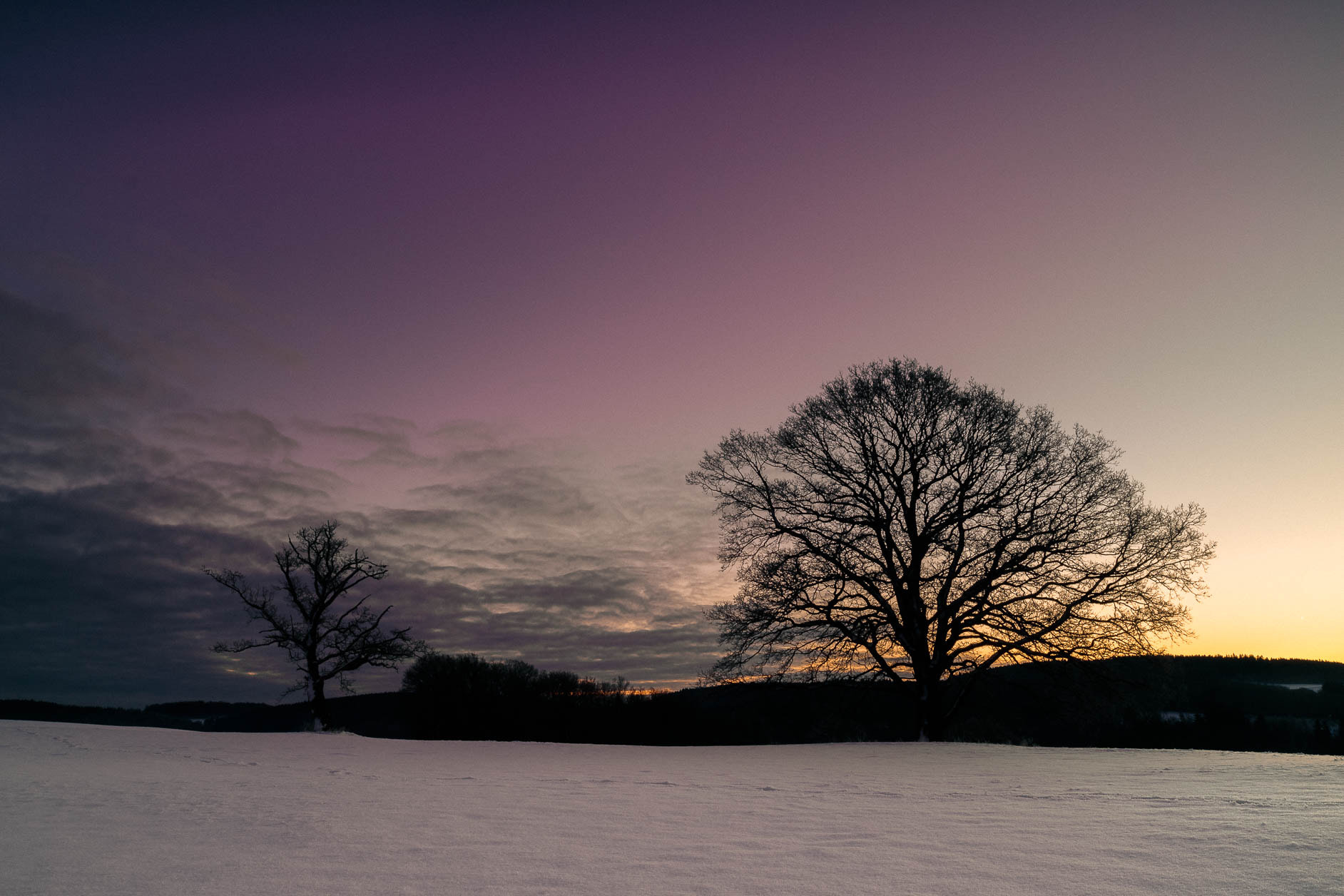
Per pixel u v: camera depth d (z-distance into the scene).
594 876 4.58
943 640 28.61
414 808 7.86
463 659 46.53
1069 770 14.12
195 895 4.03
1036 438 29.12
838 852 5.45
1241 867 4.90
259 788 9.95
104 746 19.70
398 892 4.14
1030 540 28.28
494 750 22.53
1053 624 27.27
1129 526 27.59
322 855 5.21
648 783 11.27
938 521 29.17
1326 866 4.92
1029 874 4.68
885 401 30.56
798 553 29.95
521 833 6.29
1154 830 6.47
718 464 31.84
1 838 5.91
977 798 9.26
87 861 4.96
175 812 7.45
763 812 7.79
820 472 31.08
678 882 4.44
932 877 4.61
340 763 15.79
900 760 17.52
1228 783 11.28
